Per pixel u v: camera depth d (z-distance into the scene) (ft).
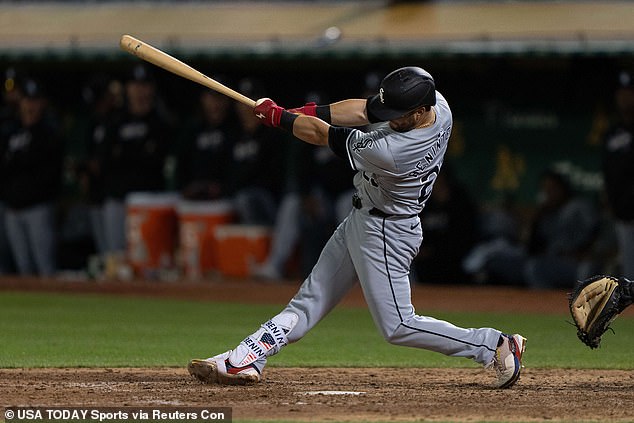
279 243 188.44
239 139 192.54
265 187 192.13
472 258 187.11
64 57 198.18
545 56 181.57
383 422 66.59
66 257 204.85
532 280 182.39
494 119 204.74
